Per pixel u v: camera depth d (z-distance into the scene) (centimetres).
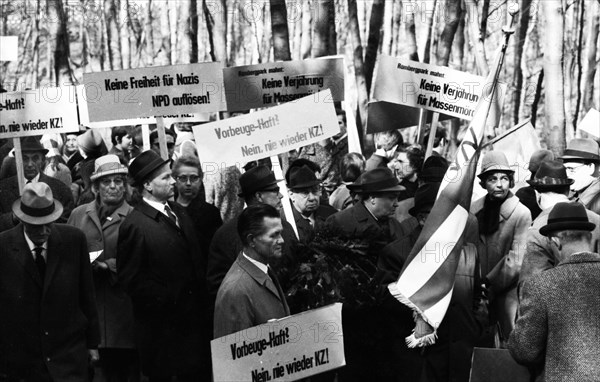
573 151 1054
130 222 893
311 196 954
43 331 811
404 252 858
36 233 807
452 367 846
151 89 978
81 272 832
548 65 1448
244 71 1025
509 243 965
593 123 1196
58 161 1184
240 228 780
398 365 856
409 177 1123
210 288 878
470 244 866
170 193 904
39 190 809
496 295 959
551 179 930
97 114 979
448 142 1401
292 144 934
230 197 1109
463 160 868
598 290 718
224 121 930
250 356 746
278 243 780
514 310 955
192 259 902
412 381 852
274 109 933
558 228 732
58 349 814
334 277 852
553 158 1025
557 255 866
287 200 934
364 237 874
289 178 962
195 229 926
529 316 723
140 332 898
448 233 848
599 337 712
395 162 1132
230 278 778
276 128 933
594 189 1030
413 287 840
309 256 865
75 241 828
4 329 811
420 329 838
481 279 873
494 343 984
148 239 889
